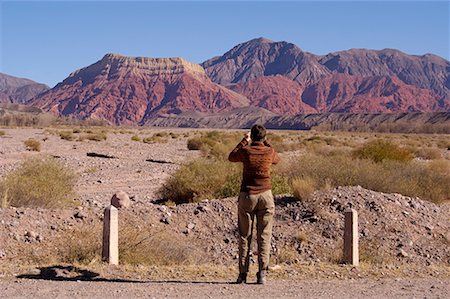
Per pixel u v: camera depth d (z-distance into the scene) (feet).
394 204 49.62
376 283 29.76
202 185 59.82
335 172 61.52
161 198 62.75
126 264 33.81
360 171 61.93
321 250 42.45
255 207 28.58
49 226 41.45
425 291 27.66
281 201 50.83
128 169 98.89
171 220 46.09
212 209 48.62
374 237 44.32
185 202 60.39
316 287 28.17
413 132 638.12
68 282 28.32
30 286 27.17
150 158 124.06
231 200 50.60
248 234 28.99
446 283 30.30
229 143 156.56
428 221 48.03
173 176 63.62
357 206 48.47
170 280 29.71
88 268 31.45
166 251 37.68
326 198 49.65
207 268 33.42
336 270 33.17
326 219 46.62
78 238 39.42
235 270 33.22
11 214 42.09
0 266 32.55
